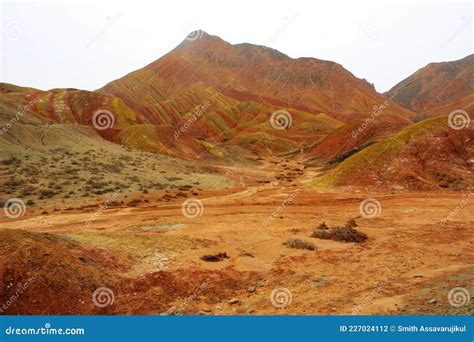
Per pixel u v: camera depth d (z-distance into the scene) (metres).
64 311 10.18
